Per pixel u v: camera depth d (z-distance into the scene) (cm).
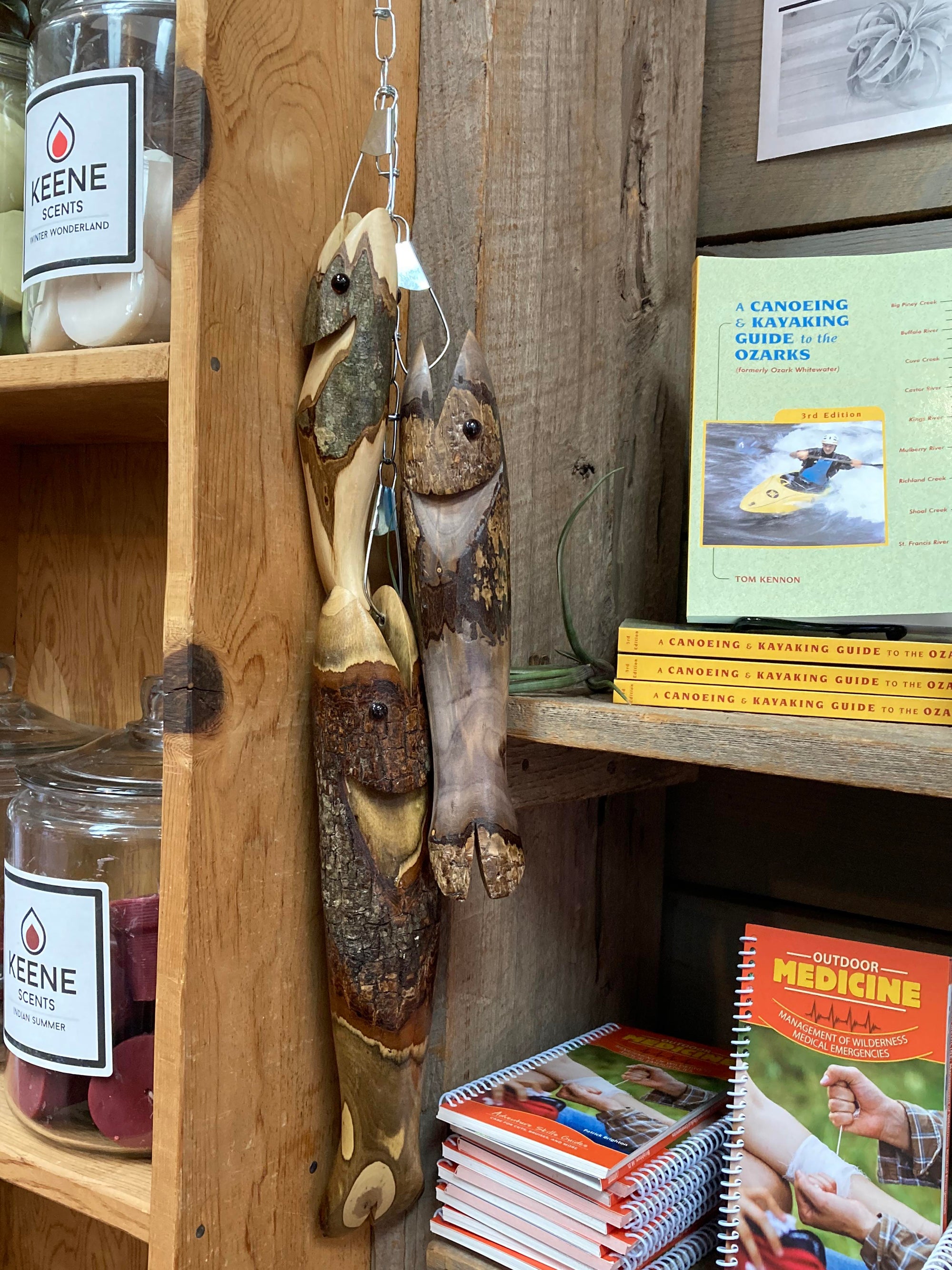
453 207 62
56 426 73
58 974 56
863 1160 52
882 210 75
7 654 79
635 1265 55
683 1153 57
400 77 62
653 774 75
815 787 80
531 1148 56
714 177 83
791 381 60
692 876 85
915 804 75
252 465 53
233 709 52
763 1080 55
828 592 57
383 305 54
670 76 78
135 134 54
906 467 58
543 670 61
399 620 55
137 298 55
